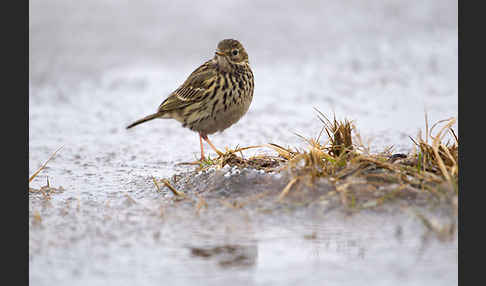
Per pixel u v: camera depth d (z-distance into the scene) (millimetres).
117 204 10164
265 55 22625
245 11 25828
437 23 25297
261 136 14969
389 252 7660
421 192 9289
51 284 7152
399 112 16250
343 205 9133
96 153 14172
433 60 21172
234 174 10531
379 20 25812
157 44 23219
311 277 7109
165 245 8156
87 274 7379
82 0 26297
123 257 7820
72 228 8953
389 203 9094
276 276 7164
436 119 15383
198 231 8602
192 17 25203
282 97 18266
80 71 21453
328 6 26750
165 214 9438
